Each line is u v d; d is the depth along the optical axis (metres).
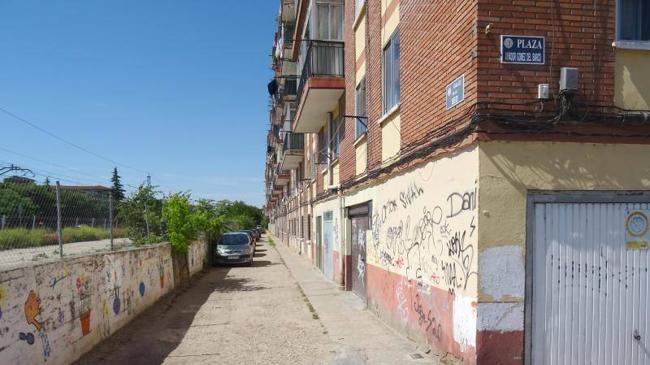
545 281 5.06
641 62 5.34
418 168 6.92
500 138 5.02
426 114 6.68
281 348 7.26
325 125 17.97
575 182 5.11
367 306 10.57
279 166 37.38
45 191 6.88
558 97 5.13
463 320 5.33
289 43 26.66
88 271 7.25
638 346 5.12
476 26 5.11
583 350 5.07
